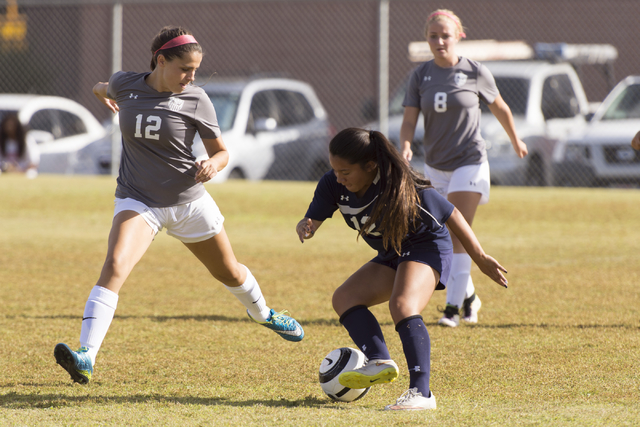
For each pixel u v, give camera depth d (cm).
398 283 1280
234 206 4109
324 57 7962
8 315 1942
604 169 4769
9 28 6369
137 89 1440
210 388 1370
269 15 8069
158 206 1442
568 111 5109
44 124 5594
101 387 1370
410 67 7262
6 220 3762
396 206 1248
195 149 4603
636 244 3158
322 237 3466
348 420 1161
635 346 1636
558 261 2789
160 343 1697
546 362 1521
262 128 5003
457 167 1995
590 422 1139
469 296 1927
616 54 6644
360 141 1254
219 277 1555
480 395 1312
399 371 1481
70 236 3375
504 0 7012
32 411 1216
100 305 1353
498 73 4988
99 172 5400
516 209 3962
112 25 4919
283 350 1642
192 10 8119
